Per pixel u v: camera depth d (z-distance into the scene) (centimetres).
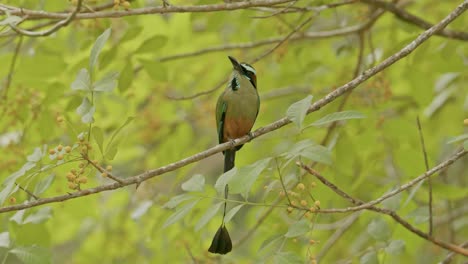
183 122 1585
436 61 1250
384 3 1171
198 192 847
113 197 1417
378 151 1279
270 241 810
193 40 1501
